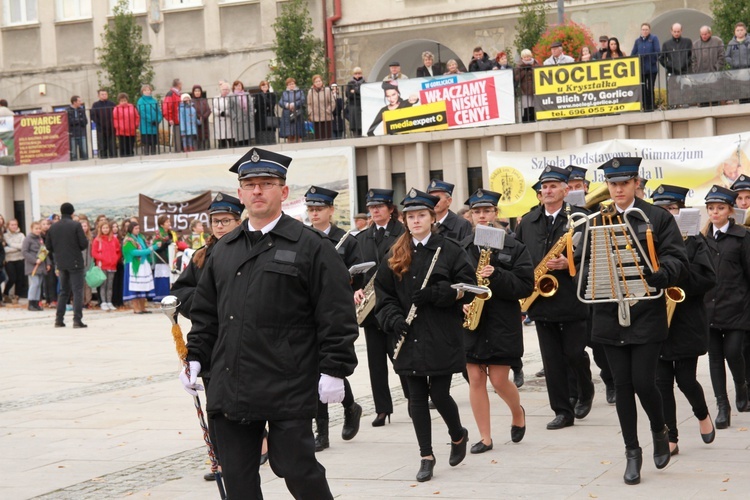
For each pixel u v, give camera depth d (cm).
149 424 1103
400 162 2433
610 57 2320
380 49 3114
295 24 2911
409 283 829
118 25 3133
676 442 876
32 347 1828
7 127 2745
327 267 594
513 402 943
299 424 585
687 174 2109
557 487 782
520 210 2231
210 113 2603
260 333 586
